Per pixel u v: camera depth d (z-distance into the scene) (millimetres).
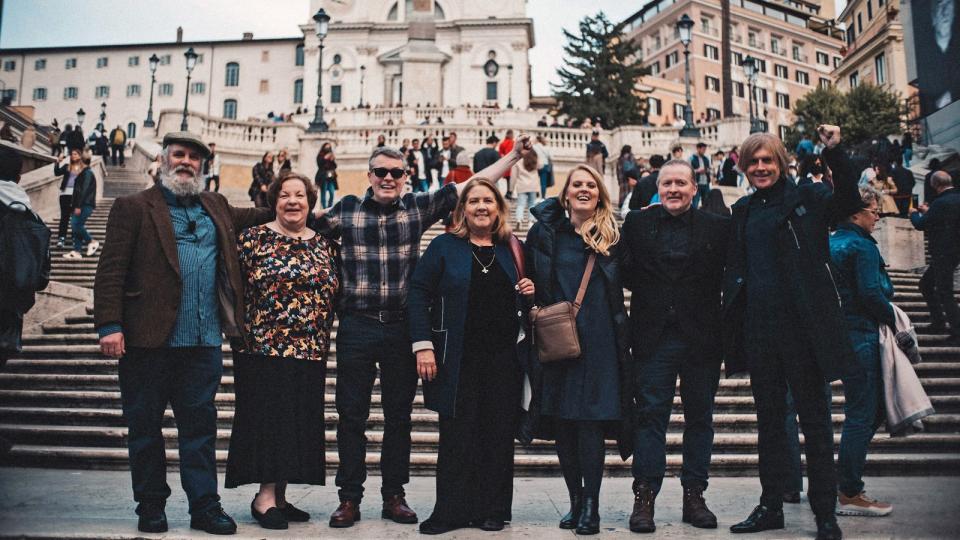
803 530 4496
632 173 16078
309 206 5012
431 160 20484
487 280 4840
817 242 4496
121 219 4531
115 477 6078
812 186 4617
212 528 4297
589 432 4598
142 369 4473
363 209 5082
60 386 8023
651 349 4738
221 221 4805
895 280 11945
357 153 27141
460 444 4590
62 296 10133
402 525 4645
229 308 4707
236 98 72438
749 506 5262
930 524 4605
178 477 6289
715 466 6594
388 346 4926
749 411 7625
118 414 7254
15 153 5887
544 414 4707
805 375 4418
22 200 5766
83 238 13648
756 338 4570
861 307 5336
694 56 74938
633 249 4934
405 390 4926
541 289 4836
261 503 4586
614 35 56188
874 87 43406
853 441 5012
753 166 4703
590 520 4410
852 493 4988
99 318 4375
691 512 4641
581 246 4906
